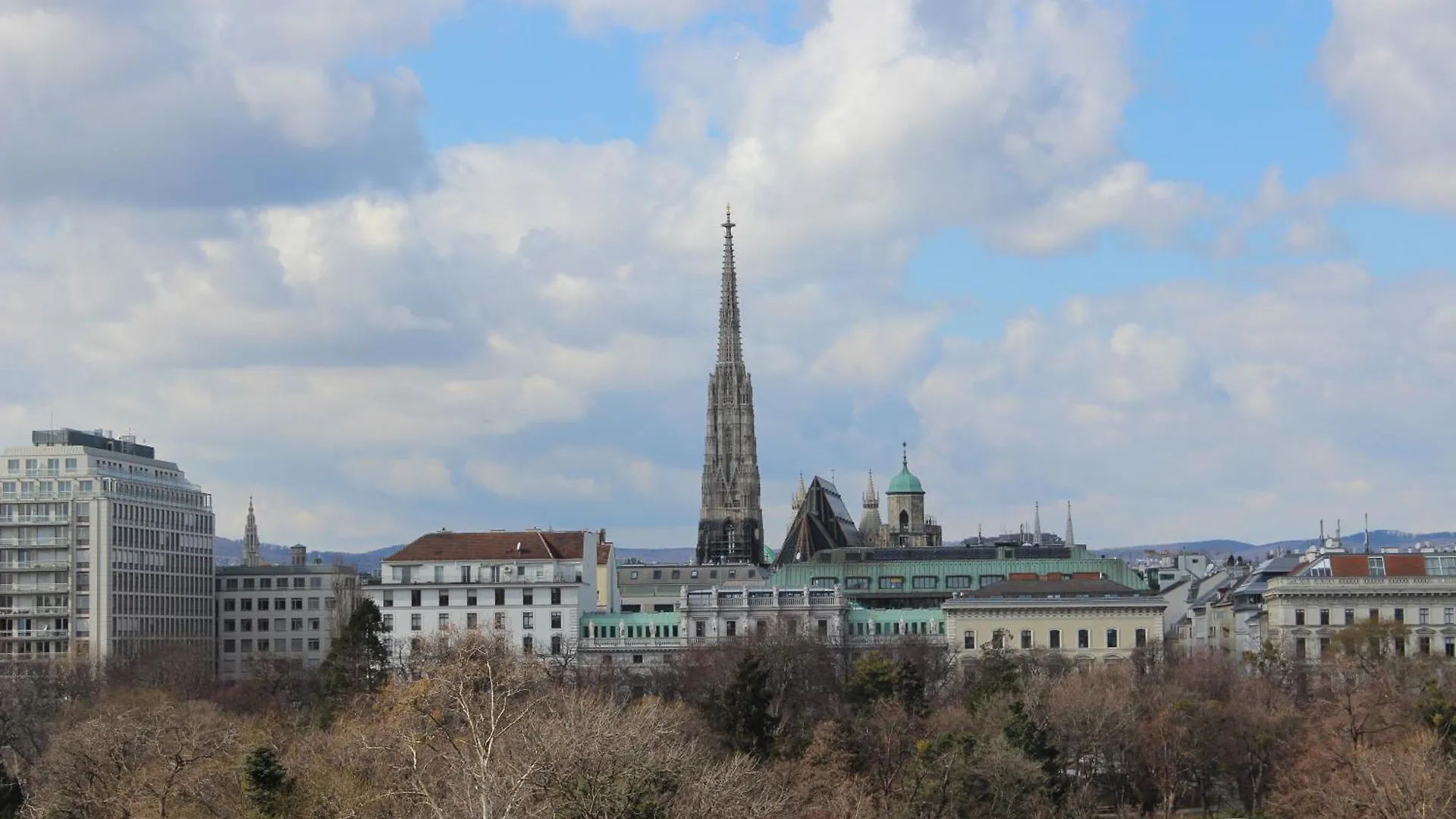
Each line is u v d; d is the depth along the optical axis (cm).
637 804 18338
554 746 18738
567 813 18112
